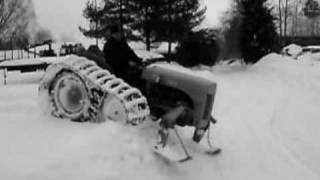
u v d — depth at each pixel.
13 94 10.80
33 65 30.66
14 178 4.75
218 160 6.89
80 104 7.09
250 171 6.51
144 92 7.18
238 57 33.91
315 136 8.55
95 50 7.85
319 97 13.65
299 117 10.39
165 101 7.00
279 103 12.48
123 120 6.60
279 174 6.41
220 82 18.58
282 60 26.44
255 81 19.48
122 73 7.31
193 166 6.46
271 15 32.34
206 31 35.00
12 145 5.74
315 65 25.66
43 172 4.96
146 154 6.02
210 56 34.69
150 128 6.94
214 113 10.53
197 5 34.25
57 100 7.32
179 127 8.04
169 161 6.24
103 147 5.73
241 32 32.62
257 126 9.28
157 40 34.88
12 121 7.14
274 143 7.97
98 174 5.16
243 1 32.31
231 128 8.97
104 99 6.84
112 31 7.32
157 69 7.21
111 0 34.59
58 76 7.28
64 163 5.20
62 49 47.12
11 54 58.31
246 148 7.59
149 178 5.59
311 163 6.91
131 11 33.97
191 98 6.76
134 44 36.06
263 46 32.12
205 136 8.03
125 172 5.46
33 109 8.13
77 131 6.35
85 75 6.90
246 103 12.40
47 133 6.29
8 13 60.59
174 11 33.38
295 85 17.25
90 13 36.34
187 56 34.47
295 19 70.75
